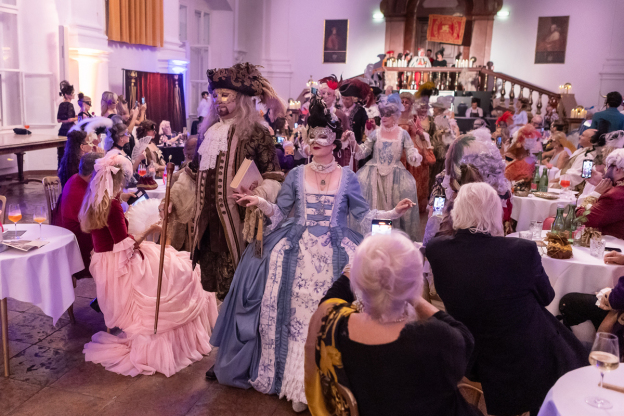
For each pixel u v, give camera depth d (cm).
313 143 270
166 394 275
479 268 199
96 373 293
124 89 998
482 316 200
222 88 282
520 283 199
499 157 279
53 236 316
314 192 274
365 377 138
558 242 297
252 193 270
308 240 269
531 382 201
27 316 364
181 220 354
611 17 1425
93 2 923
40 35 880
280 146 696
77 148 439
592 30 1446
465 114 1385
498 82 1527
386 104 445
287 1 1597
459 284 201
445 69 1434
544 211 452
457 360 140
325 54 1622
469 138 298
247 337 271
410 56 1497
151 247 323
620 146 496
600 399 161
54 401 266
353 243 270
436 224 335
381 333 138
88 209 292
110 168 292
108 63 993
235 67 283
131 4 1033
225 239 289
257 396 275
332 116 271
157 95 1081
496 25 1531
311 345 152
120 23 1024
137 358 296
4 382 281
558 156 620
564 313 284
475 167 271
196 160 311
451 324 148
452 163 304
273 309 266
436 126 705
